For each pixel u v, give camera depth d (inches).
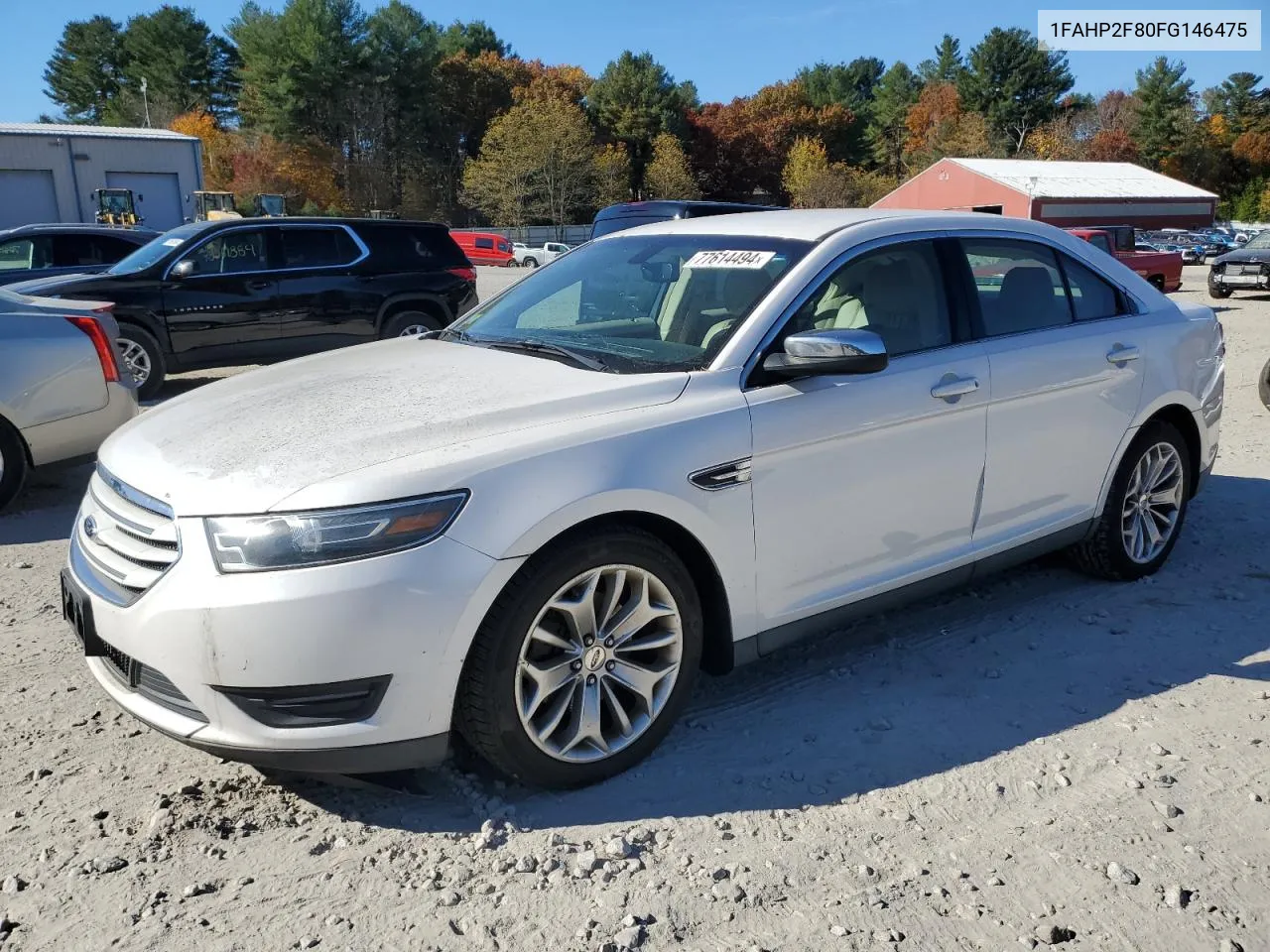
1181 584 186.9
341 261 418.3
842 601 141.6
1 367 233.8
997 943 95.2
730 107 4402.1
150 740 134.0
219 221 403.2
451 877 104.8
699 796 119.4
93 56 4121.6
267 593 103.1
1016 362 156.9
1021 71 4111.7
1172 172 3993.6
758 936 96.0
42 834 112.7
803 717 138.4
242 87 3784.5
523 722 114.0
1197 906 100.0
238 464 112.3
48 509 251.9
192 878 105.1
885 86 4527.6
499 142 3189.0
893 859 107.7
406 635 106.0
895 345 147.6
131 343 377.1
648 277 156.3
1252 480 263.0
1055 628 167.3
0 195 1451.8
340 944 95.3
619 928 96.8
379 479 106.6
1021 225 170.4
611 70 3919.8
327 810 117.6
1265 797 118.2
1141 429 180.7
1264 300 900.6
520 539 110.0
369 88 3307.1
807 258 143.3
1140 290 186.2
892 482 143.4
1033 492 163.6
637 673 123.3
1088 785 121.1
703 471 123.6
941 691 145.6
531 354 143.8
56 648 163.9
